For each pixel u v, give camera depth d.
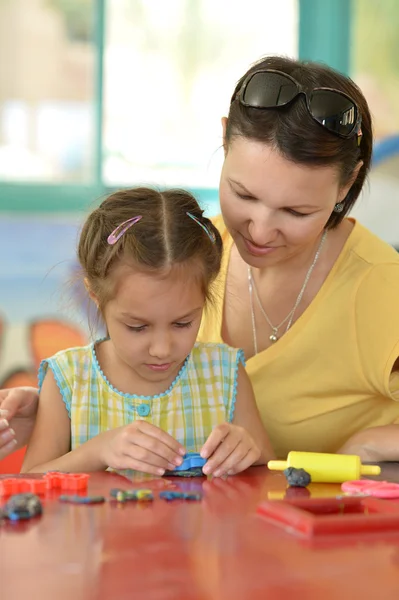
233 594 0.75
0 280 3.62
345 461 1.26
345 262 1.75
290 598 0.74
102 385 1.62
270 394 1.78
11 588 0.76
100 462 1.38
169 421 1.63
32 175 3.81
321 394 1.76
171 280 1.42
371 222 3.70
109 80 3.87
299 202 1.42
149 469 1.31
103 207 1.56
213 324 1.82
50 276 3.66
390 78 3.79
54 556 0.85
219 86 3.93
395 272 1.72
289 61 1.57
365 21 3.80
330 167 1.43
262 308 1.80
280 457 1.82
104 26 3.84
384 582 0.79
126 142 3.91
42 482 1.16
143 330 1.46
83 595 0.74
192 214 1.56
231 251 1.85
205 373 1.67
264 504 1.02
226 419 1.65
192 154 3.95
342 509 1.04
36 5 3.77
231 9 3.88
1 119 3.77
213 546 0.89
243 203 1.47
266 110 1.42
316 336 1.73
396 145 3.73
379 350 1.69
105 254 1.46
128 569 0.81
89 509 1.04
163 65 3.89
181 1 3.86
